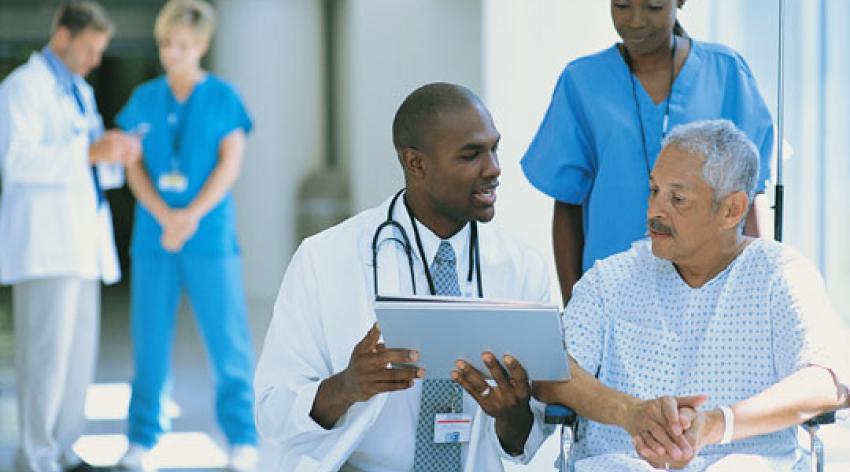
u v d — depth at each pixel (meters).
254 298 9.49
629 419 2.65
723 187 2.69
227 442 5.79
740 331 2.76
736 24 5.01
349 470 2.90
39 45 8.84
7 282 5.26
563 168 3.66
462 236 2.94
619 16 3.44
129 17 9.10
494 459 2.91
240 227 9.45
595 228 3.60
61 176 5.26
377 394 2.79
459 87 2.84
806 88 4.95
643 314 2.84
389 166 9.01
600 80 3.60
